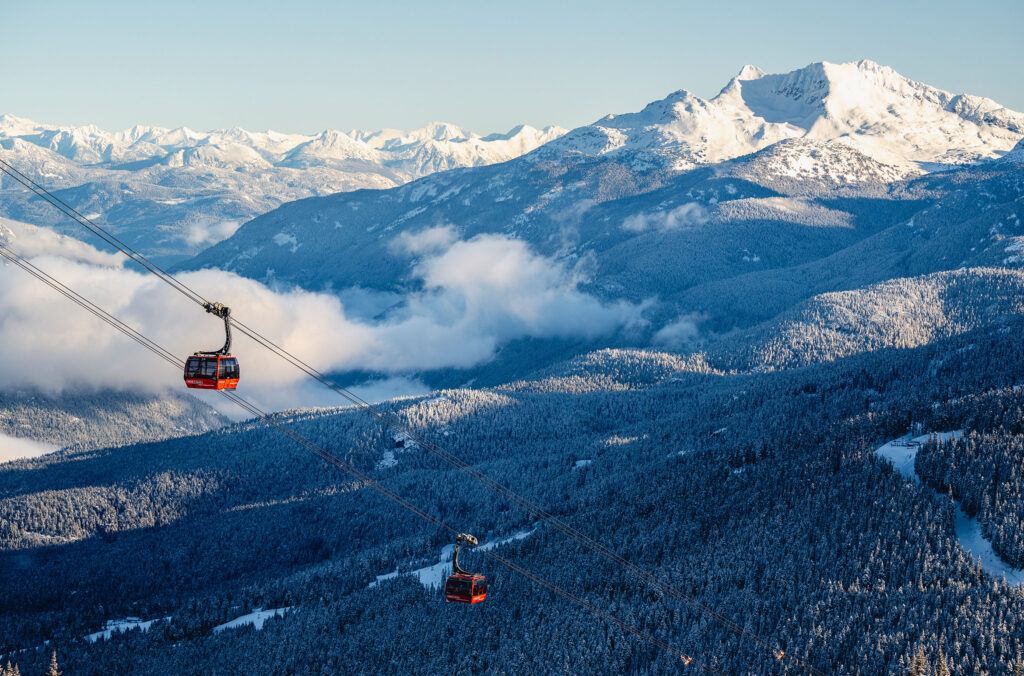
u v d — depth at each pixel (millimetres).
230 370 106312
